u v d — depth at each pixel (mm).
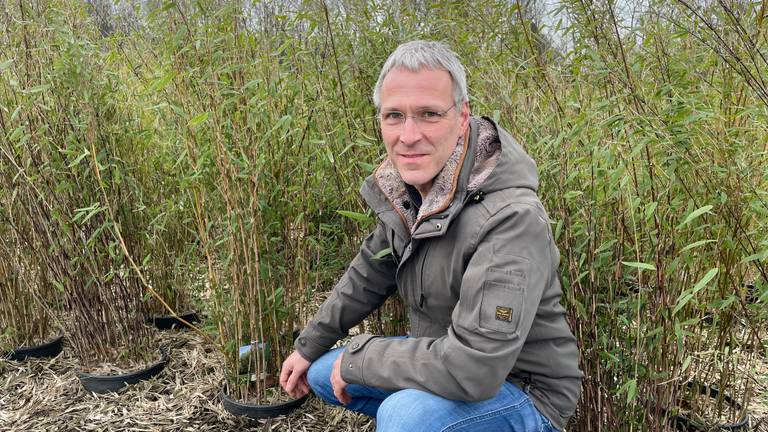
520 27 2377
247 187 2227
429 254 1657
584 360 1909
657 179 1828
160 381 2732
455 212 1557
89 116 2484
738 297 1952
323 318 2000
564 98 2094
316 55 2375
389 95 1581
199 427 2391
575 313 1897
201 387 2678
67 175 2586
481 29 2494
